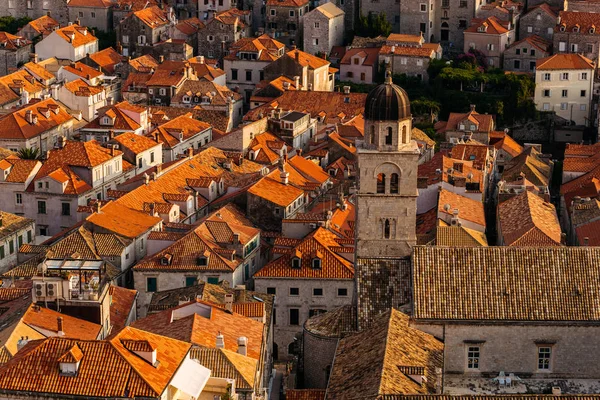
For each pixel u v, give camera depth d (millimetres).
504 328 198875
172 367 172125
